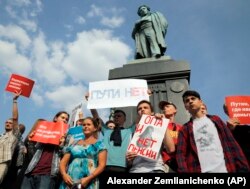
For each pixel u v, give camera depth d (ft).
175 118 15.70
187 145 6.89
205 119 6.97
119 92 9.99
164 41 20.39
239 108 9.29
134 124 9.05
